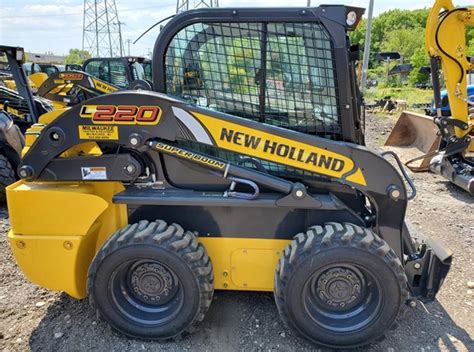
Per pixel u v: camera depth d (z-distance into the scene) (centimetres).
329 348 262
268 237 273
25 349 265
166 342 270
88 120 251
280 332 279
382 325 250
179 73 262
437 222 479
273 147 248
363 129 289
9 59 603
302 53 249
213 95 263
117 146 265
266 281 281
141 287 269
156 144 251
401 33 4978
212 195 260
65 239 263
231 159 267
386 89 2767
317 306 260
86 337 275
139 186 273
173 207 273
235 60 256
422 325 289
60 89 798
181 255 248
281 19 244
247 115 264
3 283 342
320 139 247
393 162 714
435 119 577
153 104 246
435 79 555
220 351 263
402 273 242
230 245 276
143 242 247
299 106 258
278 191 258
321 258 239
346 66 244
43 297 320
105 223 280
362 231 246
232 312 299
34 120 633
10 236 267
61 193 258
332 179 254
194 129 248
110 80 991
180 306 260
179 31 254
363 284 256
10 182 527
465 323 293
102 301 261
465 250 407
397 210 259
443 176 600
